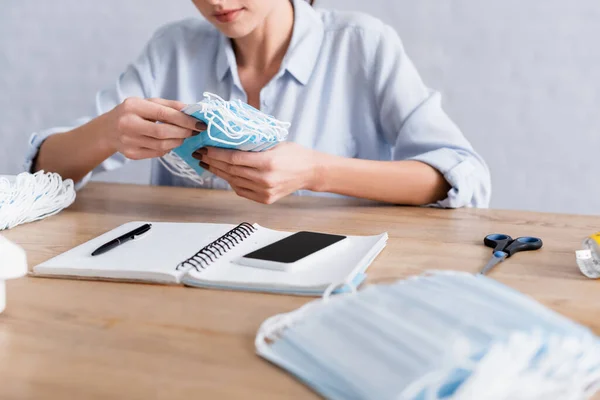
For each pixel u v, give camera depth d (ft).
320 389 1.75
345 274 2.50
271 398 1.74
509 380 1.57
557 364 1.63
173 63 5.28
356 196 4.02
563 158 7.14
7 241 2.25
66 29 7.77
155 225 3.34
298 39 4.96
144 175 7.93
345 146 5.16
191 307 2.35
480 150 7.29
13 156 8.27
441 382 1.57
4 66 8.02
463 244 3.14
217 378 1.84
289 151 3.73
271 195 3.61
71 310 2.33
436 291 1.98
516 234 3.33
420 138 4.63
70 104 7.98
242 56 5.10
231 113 3.09
